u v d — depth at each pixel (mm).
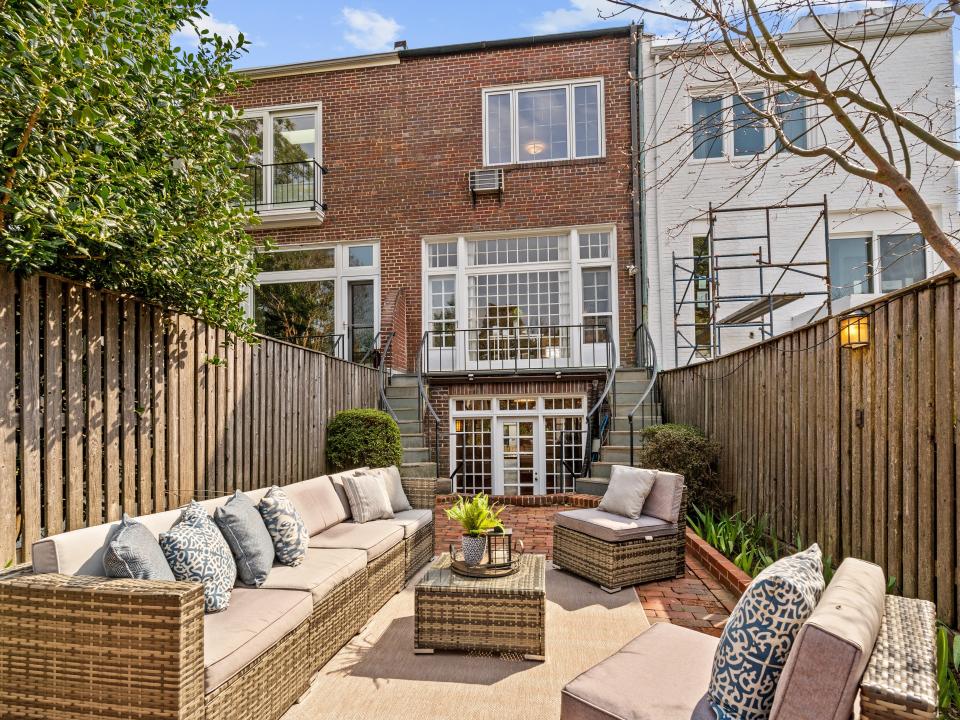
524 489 9328
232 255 4141
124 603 2135
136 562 2367
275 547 3443
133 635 2121
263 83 10406
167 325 4250
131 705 2109
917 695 1439
